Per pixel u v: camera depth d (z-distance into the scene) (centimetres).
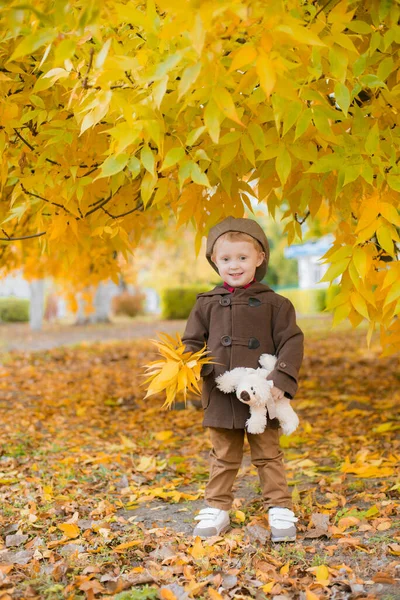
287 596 243
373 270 300
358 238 276
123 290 3884
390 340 331
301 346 317
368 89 322
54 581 258
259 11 203
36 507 357
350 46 242
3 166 345
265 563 273
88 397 786
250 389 298
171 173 347
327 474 430
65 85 280
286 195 376
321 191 343
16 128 335
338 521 331
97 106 244
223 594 249
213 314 326
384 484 383
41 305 2395
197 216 367
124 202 392
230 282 326
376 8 262
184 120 285
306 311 3153
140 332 2102
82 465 465
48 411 684
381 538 300
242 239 321
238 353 315
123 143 230
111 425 628
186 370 282
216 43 208
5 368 1094
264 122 289
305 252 3459
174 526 338
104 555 286
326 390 789
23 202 363
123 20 246
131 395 793
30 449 514
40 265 951
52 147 332
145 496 384
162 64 215
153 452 518
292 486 406
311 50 244
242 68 241
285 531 305
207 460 487
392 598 238
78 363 1162
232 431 322
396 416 604
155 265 2773
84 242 417
